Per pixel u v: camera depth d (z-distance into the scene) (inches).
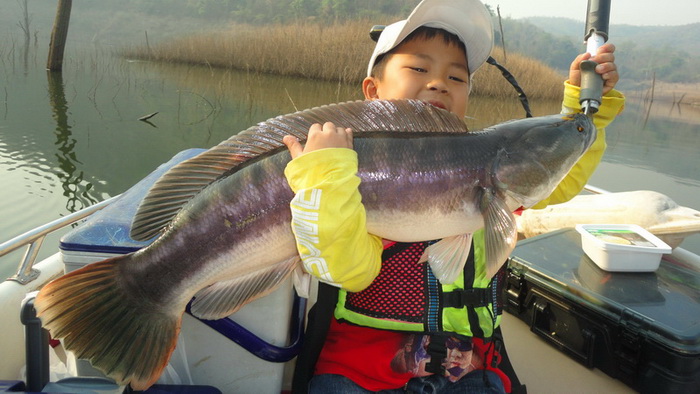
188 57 960.9
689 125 827.4
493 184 55.5
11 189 260.7
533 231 129.5
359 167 52.5
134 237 52.6
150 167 325.4
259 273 53.7
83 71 746.8
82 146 362.9
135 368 49.2
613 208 117.6
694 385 73.8
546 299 90.1
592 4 63.2
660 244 89.4
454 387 60.9
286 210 51.2
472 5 62.7
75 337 48.1
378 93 69.7
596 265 91.1
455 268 56.6
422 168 53.6
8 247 70.5
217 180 52.0
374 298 61.0
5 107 470.9
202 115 520.1
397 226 54.3
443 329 60.1
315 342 60.3
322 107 54.7
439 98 64.2
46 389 48.2
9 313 73.4
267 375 59.9
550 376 83.0
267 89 729.6
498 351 64.1
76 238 53.7
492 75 764.6
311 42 853.8
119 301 50.0
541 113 704.4
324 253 48.6
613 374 81.5
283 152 51.8
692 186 359.3
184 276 51.3
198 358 59.3
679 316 76.4
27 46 824.3
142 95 604.7
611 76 61.7
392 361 59.8
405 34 63.5
